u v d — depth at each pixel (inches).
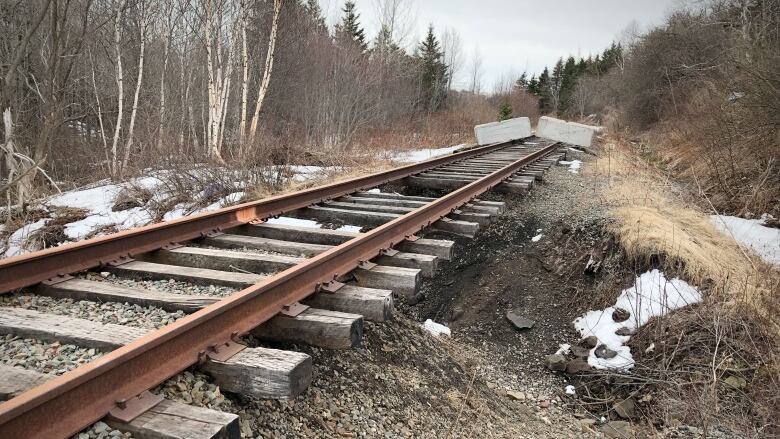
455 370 180.9
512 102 2544.3
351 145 735.1
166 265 160.4
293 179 424.2
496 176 360.8
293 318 126.5
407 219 210.7
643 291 228.2
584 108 2647.6
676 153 509.0
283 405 113.1
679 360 195.3
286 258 166.6
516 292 257.4
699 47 827.4
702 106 503.8
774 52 369.7
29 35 524.7
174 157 476.7
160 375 92.9
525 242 293.7
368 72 1100.5
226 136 698.2
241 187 393.7
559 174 470.9
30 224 403.9
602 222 282.0
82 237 356.5
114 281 149.6
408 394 144.1
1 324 111.0
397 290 161.2
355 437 115.1
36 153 566.3
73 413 78.1
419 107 1651.1
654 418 180.2
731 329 196.7
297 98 1015.6
